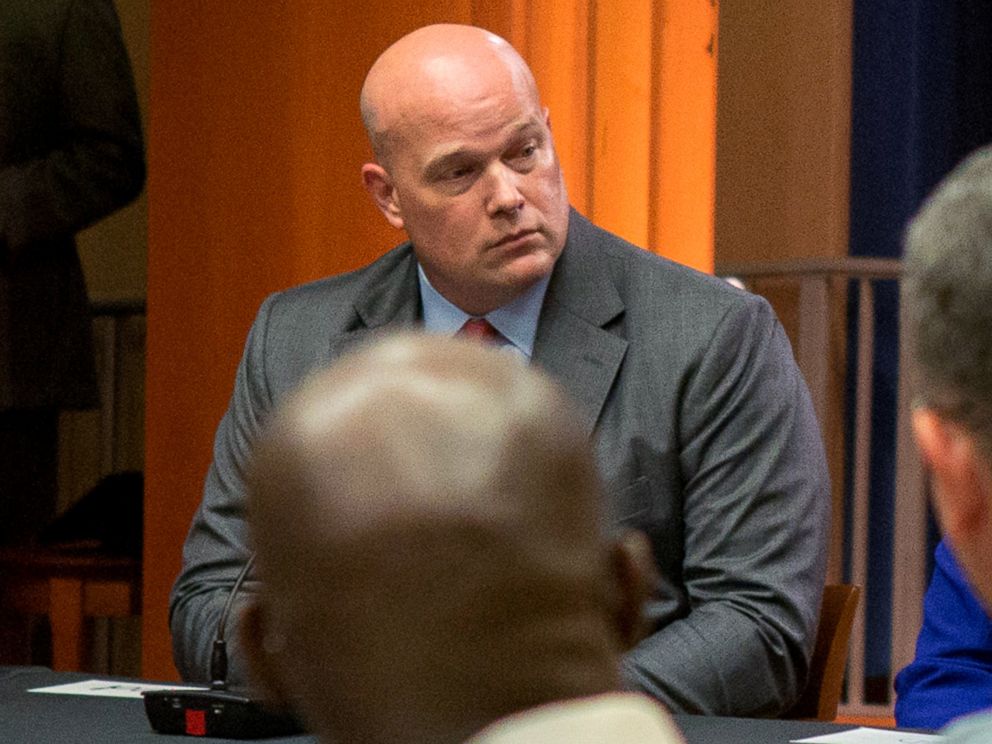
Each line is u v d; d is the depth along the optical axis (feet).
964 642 25.34
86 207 59.72
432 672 6.79
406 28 45.27
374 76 28.55
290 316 31.12
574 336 28.89
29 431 60.39
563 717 6.72
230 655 26.68
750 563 26.68
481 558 6.77
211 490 30.48
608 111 44.55
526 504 6.83
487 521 6.77
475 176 27.66
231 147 47.93
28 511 60.59
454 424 6.84
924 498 52.19
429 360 7.02
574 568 6.91
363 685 6.84
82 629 51.16
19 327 59.62
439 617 6.76
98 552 53.11
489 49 28.14
